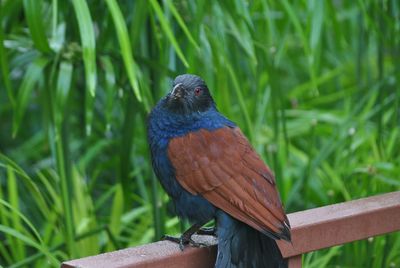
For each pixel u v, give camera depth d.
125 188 8.16
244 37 7.39
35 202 9.95
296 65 12.30
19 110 7.01
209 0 7.39
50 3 7.80
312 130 9.57
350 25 10.84
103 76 8.16
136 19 7.05
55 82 7.58
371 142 9.84
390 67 11.31
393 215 5.90
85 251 8.27
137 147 10.15
